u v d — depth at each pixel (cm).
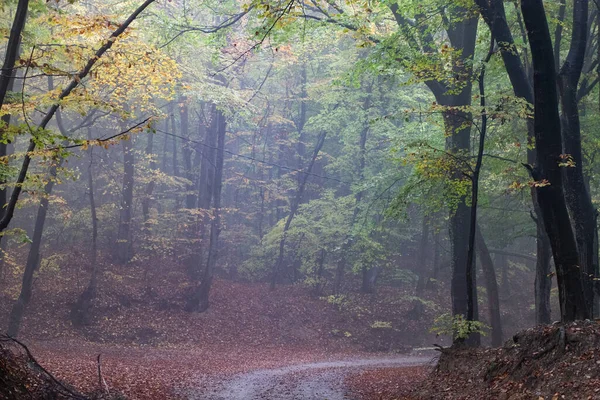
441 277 4359
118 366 1838
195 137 4569
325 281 3797
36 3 1290
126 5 2152
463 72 1664
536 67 1154
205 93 2592
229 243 4266
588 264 1427
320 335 3362
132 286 3197
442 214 2853
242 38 2923
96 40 1482
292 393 1496
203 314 3197
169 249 3631
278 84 4288
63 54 1358
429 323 3625
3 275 2859
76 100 1209
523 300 4184
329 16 1898
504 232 3105
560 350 983
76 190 3969
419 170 1598
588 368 893
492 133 2136
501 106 1435
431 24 1781
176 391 1463
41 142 1077
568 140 1443
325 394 1480
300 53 2909
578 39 1425
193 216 3544
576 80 1436
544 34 1136
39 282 2947
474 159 1950
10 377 970
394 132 2980
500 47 1443
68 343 2448
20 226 3519
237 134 4184
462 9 1733
